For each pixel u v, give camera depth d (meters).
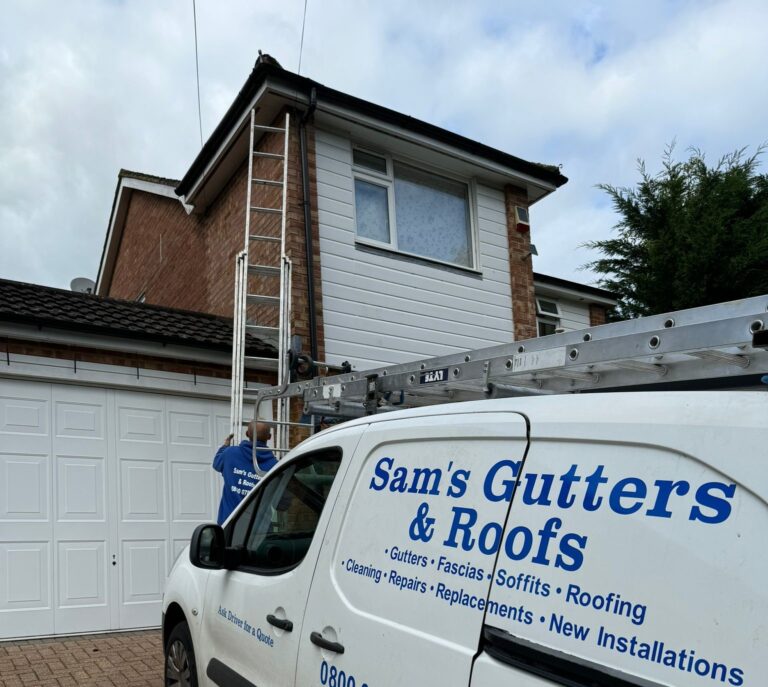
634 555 1.74
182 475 7.50
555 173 10.39
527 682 1.86
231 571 3.58
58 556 6.66
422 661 2.18
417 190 9.56
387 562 2.49
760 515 1.54
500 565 2.07
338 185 8.64
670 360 2.12
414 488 2.52
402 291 8.88
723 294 14.17
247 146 9.10
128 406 7.32
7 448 6.61
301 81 8.13
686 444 1.73
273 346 8.24
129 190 13.41
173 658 4.12
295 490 3.33
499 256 10.09
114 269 15.00
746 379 2.06
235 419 7.05
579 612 1.81
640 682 1.62
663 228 15.07
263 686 3.00
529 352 2.48
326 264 8.30
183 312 8.55
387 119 8.73
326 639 2.63
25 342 6.79
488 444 2.30
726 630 1.52
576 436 2.01
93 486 6.97
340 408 4.15
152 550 7.18
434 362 2.99
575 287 13.77
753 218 14.31
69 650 6.06
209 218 10.51
